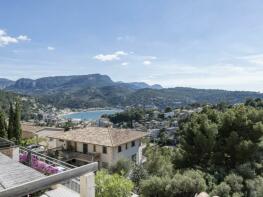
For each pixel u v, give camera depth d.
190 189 19.53
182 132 30.28
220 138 28.00
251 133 26.91
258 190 20.58
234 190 20.92
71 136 36.75
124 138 36.09
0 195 5.93
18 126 28.86
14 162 11.02
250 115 28.16
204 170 25.89
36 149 33.69
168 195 19.77
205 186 20.08
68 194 10.58
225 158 27.30
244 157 25.70
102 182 14.26
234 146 26.09
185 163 28.19
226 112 28.84
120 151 35.28
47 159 13.55
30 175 9.53
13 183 8.57
